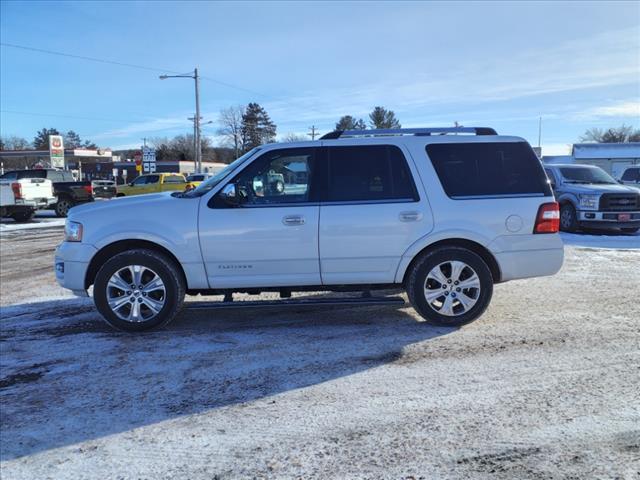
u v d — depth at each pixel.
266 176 5.23
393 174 5.24
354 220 5.12
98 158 93.56
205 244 5.14
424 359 4.39
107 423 3.45
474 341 4.81
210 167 85.88
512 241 5.20
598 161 32.16
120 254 5.18
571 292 6.62
